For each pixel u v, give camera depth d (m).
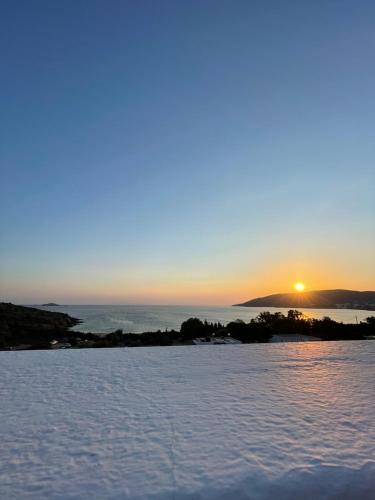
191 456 2.10
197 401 3.28
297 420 2.71
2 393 3.62
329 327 26.08
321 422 2.66
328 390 3.69
